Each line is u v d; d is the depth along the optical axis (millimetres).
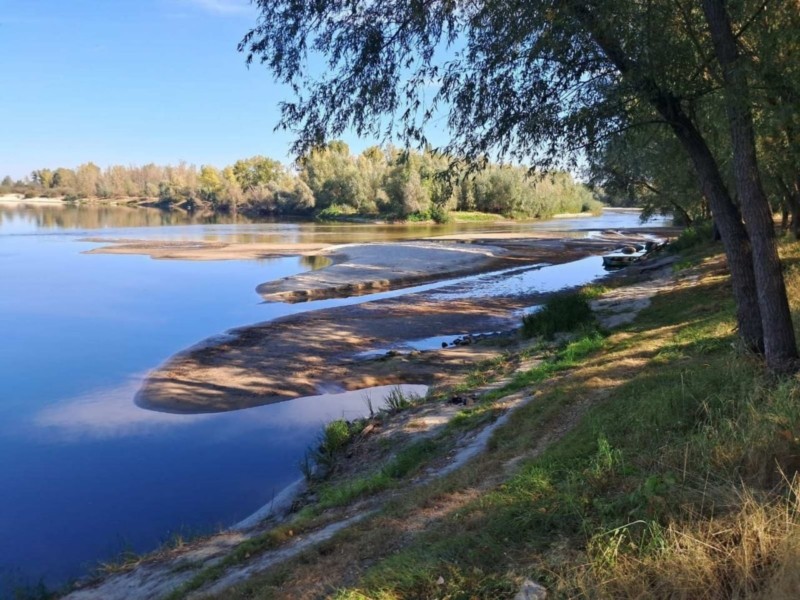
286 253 43812
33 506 8828
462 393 11492
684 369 7934
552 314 16344
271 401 13195
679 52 7090
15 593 6625
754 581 3156
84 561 7434
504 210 103625
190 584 5988
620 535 3834
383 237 60312
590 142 7652
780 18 6734
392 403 11805
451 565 4133
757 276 6652
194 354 16891
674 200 33969
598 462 5156
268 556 6199
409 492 6773
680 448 5000
